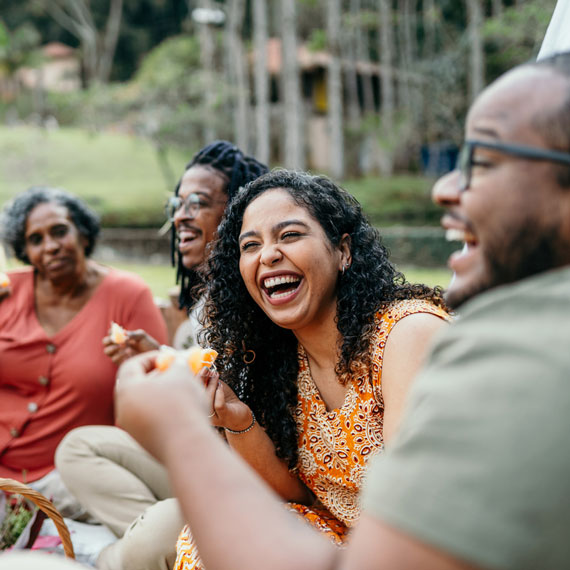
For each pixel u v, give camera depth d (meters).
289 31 21.94
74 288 3.10
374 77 34.66
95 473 2.59
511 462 0.68
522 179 0.84
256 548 0.80
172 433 0.88
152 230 23.31
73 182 26.84
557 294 0.75
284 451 1.87
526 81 0.86
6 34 39.22
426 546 0.69
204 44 27.73
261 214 1.76
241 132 25.44
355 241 1.83
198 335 2.05
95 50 44.78
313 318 1.79
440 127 25.61
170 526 2.10
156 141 25.52
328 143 32.06
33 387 2.99
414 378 1.64
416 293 1.83
